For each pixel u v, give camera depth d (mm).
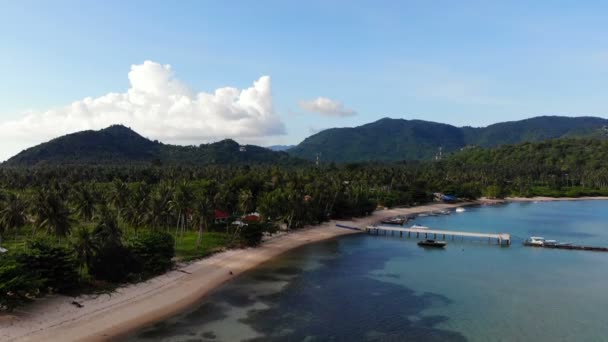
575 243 144000
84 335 60594
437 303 80562
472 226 182375
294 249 127062
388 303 79875
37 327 60250
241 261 107750
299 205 155375
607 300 83375
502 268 108250
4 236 113000
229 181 188250
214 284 87938
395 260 116062
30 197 113062
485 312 76062
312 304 78250
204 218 114688
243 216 149125
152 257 87250
